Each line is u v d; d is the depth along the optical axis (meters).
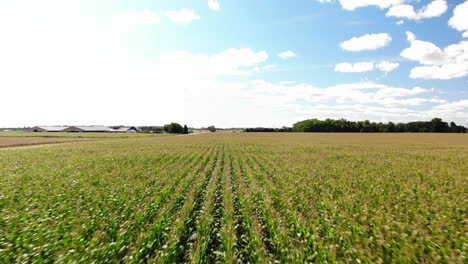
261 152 28.69
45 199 8.35
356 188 10.71
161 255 4.54
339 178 13.12
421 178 13.05
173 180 12.02
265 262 4.53
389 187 10.88
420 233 5.77
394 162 20.00
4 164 17.44
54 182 11.25
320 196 9.38
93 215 6.75
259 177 13.12
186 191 10.02
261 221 6.70
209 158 22.28
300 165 17.95
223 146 38.97
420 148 35.72
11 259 4.52
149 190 9.88
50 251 4.80
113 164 17.66
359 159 21.92
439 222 6.33
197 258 4.50
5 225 6.05
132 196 8.95
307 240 5.26
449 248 5.05
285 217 6.94
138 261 4.43
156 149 32.00
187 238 5.58
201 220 6.55
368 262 4.43
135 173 13.92
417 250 4.96
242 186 11.10
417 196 9.23
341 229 6.12
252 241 5.12
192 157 22.22
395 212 7.25
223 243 5.11
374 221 6.54
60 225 6.06
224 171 15.27
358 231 5.81
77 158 21.25
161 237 5.48
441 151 30.67
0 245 4.98
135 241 5.37
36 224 5.89
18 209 7.36
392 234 5.69
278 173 14.44
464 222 6.43
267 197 9.20
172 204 7.83
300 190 10.36
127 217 6.88
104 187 10.49
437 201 8.38
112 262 4.52
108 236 5.54
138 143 45.78
